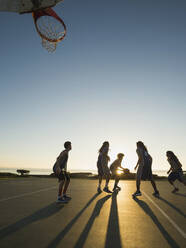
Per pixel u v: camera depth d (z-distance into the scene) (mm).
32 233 3541
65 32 7188
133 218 4590
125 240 3250
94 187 11523
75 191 9570
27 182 15070
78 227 3893
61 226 3949
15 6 6414
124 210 5387
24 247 2928
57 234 3498
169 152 9633
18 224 4062
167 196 8188
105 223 4176
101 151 9391
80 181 16797
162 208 5707
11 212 5086
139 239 3303
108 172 9078
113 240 3242
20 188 10688
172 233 3609
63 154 6516
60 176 6445
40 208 5570
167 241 3229
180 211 5344
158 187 12266
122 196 7996
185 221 4383
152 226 4008
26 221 4277
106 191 8852
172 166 9508
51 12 6828
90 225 4027
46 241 3170
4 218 4512
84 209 5465
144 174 7980
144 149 8266
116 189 10523
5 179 18125
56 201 6680
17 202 6477
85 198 7375
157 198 7578
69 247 2945
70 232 3605
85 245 3025
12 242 3119
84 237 3365
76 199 7137
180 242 3191
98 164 9344
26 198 7289
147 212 5188
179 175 9391
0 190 9727
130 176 21047
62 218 4531
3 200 6855
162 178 21672
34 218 4520
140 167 7992
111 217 4648
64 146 6734
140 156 8023
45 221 4285
